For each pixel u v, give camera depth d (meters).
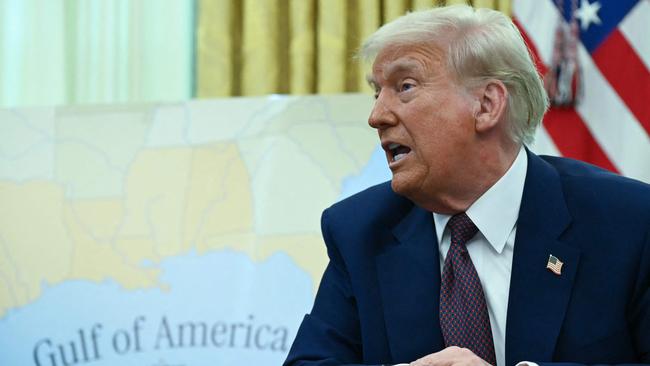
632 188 2.22
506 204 2.21
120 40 4.12
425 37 2.19
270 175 3.25
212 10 4.04
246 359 3.09
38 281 3.25
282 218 3.21
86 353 3.17
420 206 2.25
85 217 3.30
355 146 3.25
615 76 3.76
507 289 2.17
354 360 2.31
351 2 4.07
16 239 3.30
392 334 2.19
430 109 2.17
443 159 2.17
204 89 4.02
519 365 2.00
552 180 2.24
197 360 3.11
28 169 3.37
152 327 3.16
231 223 3.23
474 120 2.18
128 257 3.24
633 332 2.12
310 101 3.31
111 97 4.10
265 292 3.14
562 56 3.75
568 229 2.17
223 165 3.29
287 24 4.09
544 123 3.78
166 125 3.36
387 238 2.30
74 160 3.36
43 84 4.11
